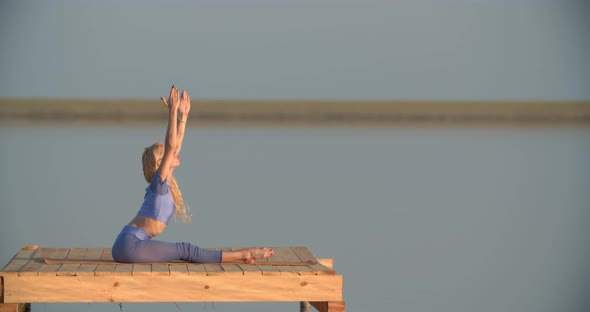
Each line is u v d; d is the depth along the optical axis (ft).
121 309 89.86
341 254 125.29
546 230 148.36
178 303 96.27
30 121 456.45
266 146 295.69
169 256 74.74
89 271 69.36
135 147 278.05
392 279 110.01
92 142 296.71
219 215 156.25
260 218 154.61
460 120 557.74
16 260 76.69
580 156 272.10
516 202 180.14
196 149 276.21
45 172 213.46
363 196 185.26
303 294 71.15
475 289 104.94
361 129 412.16
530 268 118.11
